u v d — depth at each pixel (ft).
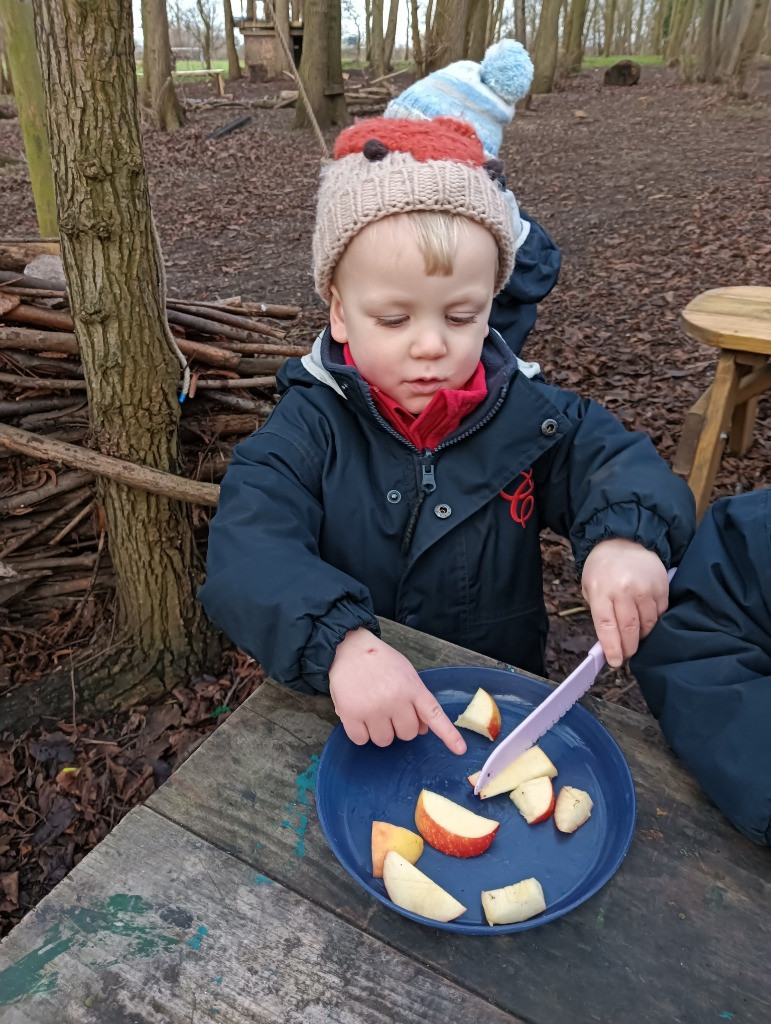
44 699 7.87
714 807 2.78
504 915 2.34
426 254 3.00
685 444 9.22
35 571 8.25
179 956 2.29
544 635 4.78
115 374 6.66
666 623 2.89
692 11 56.85
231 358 8.02
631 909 2.44
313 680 2.78
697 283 17.75
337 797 2.77
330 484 3.89
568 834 2.68
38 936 2.32
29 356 7.64
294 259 22.06
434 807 2.68
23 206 26.16
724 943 2.35
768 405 12.55
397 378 3.37
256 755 2.99
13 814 7.02
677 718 2.76
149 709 7.89
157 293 6.64
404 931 2.38
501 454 3.85
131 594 7.82
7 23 10.89
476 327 3.30
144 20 35.27
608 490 3.26
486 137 5.88
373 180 3.06
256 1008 2.17
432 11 33.86
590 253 20.57
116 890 2.46
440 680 3.28
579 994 2.22
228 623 3.01
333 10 33.94
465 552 4.10
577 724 3.08
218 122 38.68
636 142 31.81
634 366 14.38
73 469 7.96
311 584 2.88
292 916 2.41
